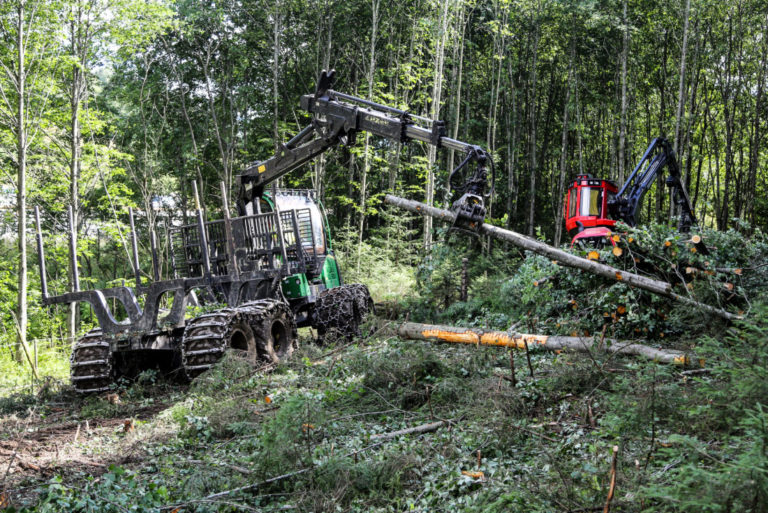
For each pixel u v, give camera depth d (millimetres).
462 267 12070
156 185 24641
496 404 5098
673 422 3824
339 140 9000
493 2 25500
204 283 8414
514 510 3271
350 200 22562
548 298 8031
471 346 7605
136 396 7707
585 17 24438
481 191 7094
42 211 19172
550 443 4523
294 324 8836
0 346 14172
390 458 4277
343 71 27609
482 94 30078
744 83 24766
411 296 12766
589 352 5922
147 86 25188
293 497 3939
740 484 2305
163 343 8352
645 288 6809
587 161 32281
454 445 4582
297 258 9039
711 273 7340
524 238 6902
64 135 17281
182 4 24281
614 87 28234
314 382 6828
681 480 2525
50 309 19031
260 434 4891
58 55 15453
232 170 27938
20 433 6109
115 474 4113
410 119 8227
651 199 30250
